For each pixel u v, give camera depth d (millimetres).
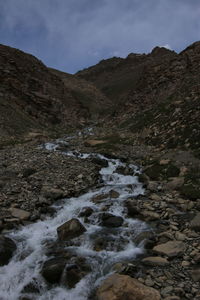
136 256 9906
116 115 59094
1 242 10461
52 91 73562
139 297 7246
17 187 16391
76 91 133625
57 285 8930
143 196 15477
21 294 8711
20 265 9875
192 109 29109
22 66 68188
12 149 26328
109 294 7461
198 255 9141
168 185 16312
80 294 8328
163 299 7254
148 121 36594
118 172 21000
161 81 51625
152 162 21594
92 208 14258
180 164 19062
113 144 31016
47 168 20188
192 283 7945
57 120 60312
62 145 31797
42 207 14453
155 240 10719
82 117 76938
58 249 10688
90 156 25766
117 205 14289
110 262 9578
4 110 45469
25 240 11445
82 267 9344
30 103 57844
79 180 18625
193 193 14422
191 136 24000
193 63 47469
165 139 27312
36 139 34812
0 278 9289
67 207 14742
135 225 12281
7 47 69938
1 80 55500
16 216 13125
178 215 12750
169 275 8375
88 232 11852
